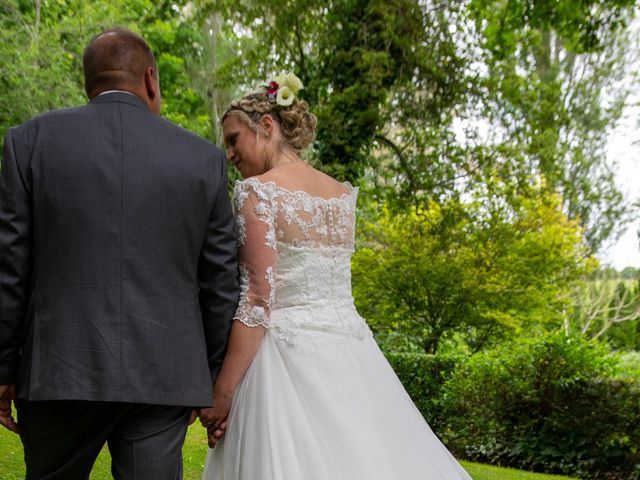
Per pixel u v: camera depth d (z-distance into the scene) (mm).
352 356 2383
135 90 2086
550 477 6238
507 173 9773
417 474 2293
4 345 1978
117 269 1921
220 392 2287
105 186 1937
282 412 2240
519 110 9797
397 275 10383
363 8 9344
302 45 9836
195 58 17891
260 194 2316
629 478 7016
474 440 8156
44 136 1964
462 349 10961
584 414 7375
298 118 2531
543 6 6965
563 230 10875
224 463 2307
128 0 13328
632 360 13289
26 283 1964
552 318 10984
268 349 2316
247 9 9727
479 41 9391
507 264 10195
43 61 11094
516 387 7812
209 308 2191
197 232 2053
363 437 2250
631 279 20281
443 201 9984
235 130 2541
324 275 2398
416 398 9008
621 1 6836
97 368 1877
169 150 2027
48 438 1968
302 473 2166
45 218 1926
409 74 9453
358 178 9969
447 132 9836
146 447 1967
